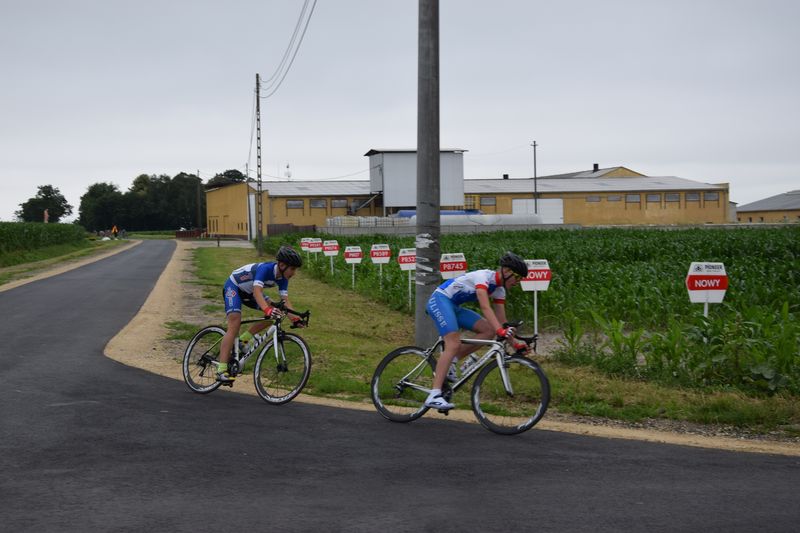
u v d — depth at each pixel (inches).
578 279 688.4
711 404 289.0
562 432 255.1
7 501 179.0
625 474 203.9
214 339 320.2
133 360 391.5
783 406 279.7
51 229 1915.6
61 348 421.7
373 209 2871.6
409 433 251.6
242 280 302.7
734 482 196.9
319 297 790.5
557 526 163.5
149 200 5477.4
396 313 669.9
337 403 302.0
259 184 1743.4
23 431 245.3
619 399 298.4
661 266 783.7
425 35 400.8
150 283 920.3
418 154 410.0
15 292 776.3
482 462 215.5
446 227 2396.7
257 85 1708.9
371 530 160.9
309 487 191.0
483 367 261.9
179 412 278.1
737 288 612.1
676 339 347.6
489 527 162.9
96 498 181.3
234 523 164.9
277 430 253.1
